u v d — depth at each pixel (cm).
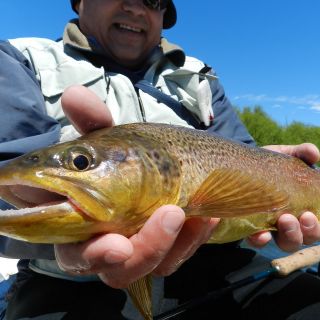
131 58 40
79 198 18
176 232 18
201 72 41
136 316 27
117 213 19
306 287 31
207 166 25
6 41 35
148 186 21
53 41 37
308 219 29
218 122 42
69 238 18
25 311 28
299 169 33
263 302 31
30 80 31
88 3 39
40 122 28
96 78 33
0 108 27
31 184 18
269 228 29
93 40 38
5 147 25
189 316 31
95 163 19
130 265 19
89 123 22
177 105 38
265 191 23
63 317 27
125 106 34
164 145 23
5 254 26
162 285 32
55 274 30
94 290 29
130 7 38
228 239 28
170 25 49
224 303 32
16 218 17
